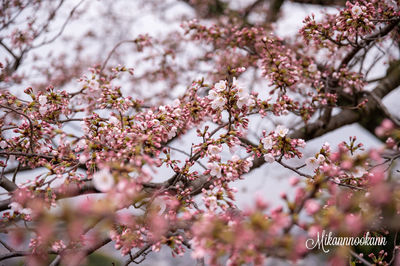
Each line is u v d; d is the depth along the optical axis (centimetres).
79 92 295
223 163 227
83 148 232
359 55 406
